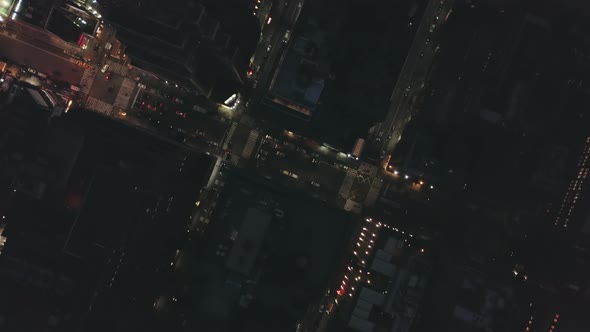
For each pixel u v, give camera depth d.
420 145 114.75
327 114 112.12
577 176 115.19
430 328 108.62
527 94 114.94
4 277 108.31
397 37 110.56
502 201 118.50
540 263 118.38
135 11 93.62
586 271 114.44
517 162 116.31
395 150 117.31
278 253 108.25
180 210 109.06
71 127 107.94
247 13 106.88
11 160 112.75
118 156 107.88
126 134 112.44
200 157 113.69
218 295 106.88
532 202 118.25
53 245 108.12
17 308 108.06
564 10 118.12
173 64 103.06
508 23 116.25
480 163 115.81
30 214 108.62
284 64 106.25
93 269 106.25
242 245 104.62
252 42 109.50
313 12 110.12
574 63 115.19
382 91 110.19
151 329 106.19
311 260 108.31
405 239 113.38
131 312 106.00
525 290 116.25
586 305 113.25
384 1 110.94
